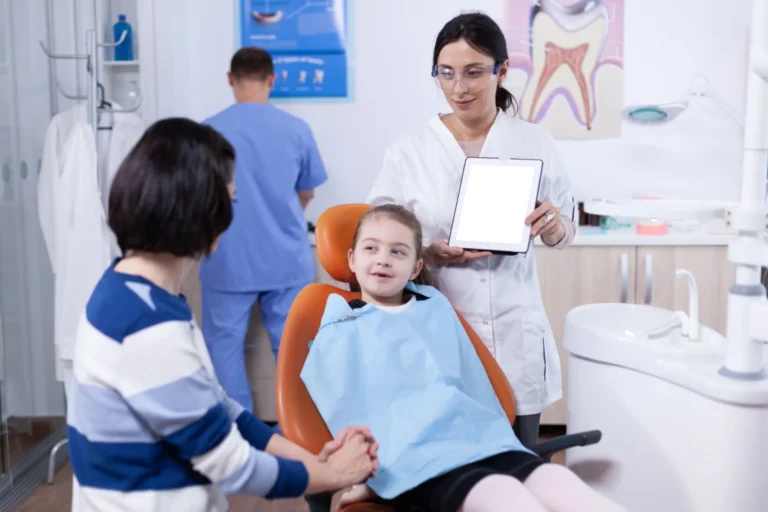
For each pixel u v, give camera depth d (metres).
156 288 1.02
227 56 3.24
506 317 1.68
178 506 1.04
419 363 1.50
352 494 1.43
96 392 1.00
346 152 3.27
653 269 2.83
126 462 1.02
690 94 2.99
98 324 1.00
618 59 3.15
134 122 2.89
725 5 3.10
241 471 1.04
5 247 2.61
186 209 0.99
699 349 1.50
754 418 1.37
